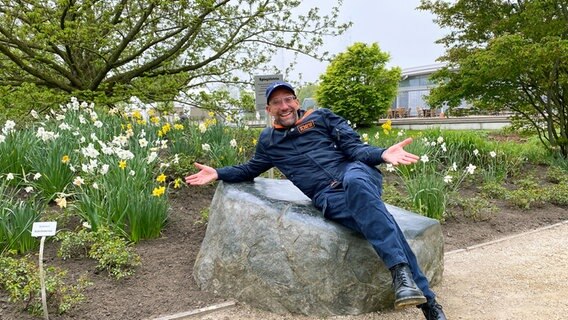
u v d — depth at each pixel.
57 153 5.08
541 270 4.24
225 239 3.59
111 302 3.30
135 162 4.97
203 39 10.34
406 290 2.69
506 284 3.90
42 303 2.98
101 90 9.59
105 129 6.23
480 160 8.59
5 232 3.89
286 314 3.28
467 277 4.08
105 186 4.38
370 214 2.94
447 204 6.14
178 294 3.51
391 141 8.40
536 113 10.42
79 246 4.07
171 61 10.64
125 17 9.23
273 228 3.41
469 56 9.00
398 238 2.93
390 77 22.77
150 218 4.46
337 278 3.25
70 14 9.10
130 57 9.88
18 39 9.70
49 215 4.48
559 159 9.17
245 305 3.40
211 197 5.82
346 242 3.27
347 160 3.52
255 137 7.75
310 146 3.57
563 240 5.22
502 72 8.52
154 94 9.33
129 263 3.81
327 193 3.37
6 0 8.51
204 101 9.97
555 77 9.02
